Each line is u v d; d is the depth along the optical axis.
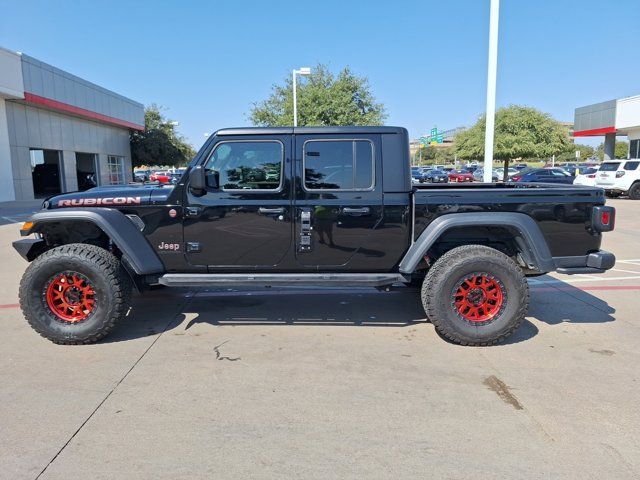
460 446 3.07
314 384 3.95
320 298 6.51
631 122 27.97
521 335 5.11
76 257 4.64
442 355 4.57
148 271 4.86
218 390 3.84
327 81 31.03
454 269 4.65
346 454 2.99
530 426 3.31
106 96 32.19
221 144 4.85
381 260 4.97
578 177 24.19
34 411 3.50
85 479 2.75
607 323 5.49
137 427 3.29
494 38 10.22
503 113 33.84
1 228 14.02
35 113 25.19
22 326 5.38
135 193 4.91
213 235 4.90
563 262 4.91
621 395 3.76
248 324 5.46
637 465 2.88
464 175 40.78
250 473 2.80
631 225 13.62
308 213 4.84
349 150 4.85
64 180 28.22
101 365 4.31
